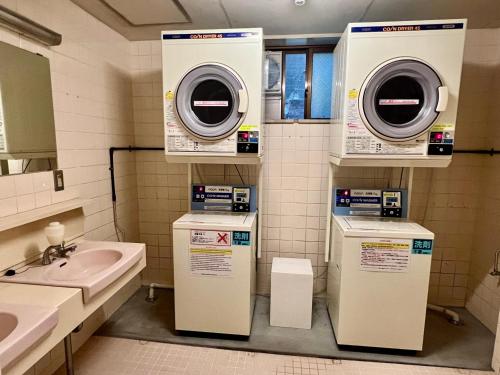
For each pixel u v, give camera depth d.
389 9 2.06
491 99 2.40
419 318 1.95
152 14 2.17
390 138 1.88
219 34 1.96
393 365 1.97
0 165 1.51
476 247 2.53
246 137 2.03
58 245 1.64
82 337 2.14
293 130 2.64
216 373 1.89
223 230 2.06
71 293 1.31
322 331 2.31
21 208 1.62
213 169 2.76
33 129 1.69
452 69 1.80
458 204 2.58
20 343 0.96
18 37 1.59
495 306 2.27
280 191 2.73
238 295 2.11
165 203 2.90
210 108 2.05
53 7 1.83
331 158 2.38
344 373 1.90
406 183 2.58
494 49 2.35
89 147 2.20
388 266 1.93
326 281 2.79
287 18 2.22
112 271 1.51
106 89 2.39
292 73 2.74
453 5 1.99
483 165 2.48
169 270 2.98
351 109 1.89
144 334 2.26
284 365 1.97
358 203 2.38
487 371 1.92
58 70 1.88
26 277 1.45
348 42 1.83
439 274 2.68
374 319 2.00
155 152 2.84
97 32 2.26
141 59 2.73
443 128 1.86
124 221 2.69
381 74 1.81
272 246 2.82
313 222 2.74
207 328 2.18
